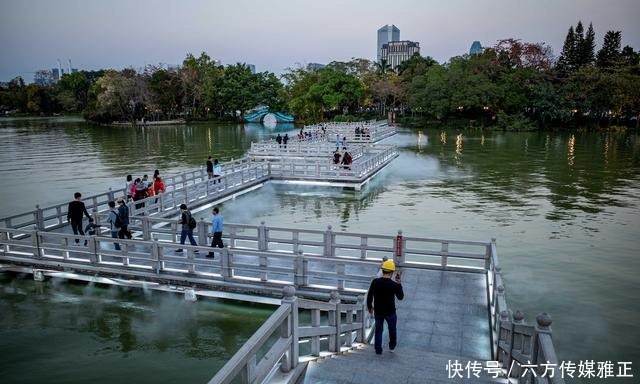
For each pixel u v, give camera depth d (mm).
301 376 6965
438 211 26453
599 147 57656
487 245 14039
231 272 14078
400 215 25594
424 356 8625
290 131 84438
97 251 15266
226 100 108375
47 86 149250
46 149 57281
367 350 9016
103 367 11375
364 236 15180
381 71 117438
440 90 85375
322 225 23672
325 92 91500
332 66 110812
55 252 16594
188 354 11938
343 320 13023
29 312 14023
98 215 18734
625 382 10781
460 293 13109
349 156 33656
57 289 15383
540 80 83625
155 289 14766
